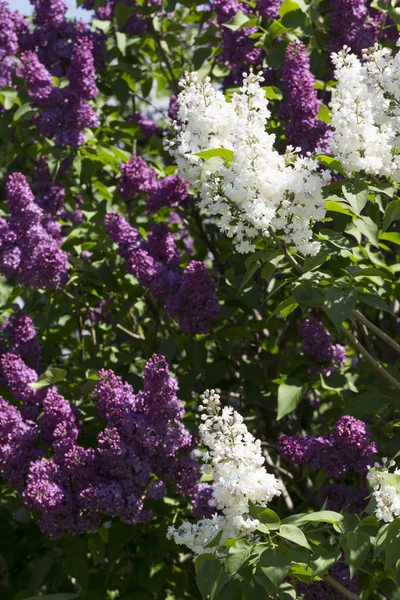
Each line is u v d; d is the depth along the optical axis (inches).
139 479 185.0
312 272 170.7
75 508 186.1
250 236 163.6
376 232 171.8
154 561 234.5
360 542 143.9
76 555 223.6
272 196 158.2
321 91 273.4
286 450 191.5
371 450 188.5
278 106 251.1
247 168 155.1
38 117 271.4
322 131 211.0
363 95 172.9
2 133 289.6
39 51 290.8
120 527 225.9
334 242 176.7
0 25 284.0
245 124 158.2
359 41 250.4
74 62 255.3
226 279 237.1
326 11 266.7
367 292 170.2
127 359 250.8
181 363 247.1
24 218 220.7
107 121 310.5
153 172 260.2
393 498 145.9
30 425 207.8
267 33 247.6
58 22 288.8
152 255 232.1
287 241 162.6
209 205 163.3
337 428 189.0
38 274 219.6
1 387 225.8
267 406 264.2
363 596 190.1
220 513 189.8
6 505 243.6
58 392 217.6
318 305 167.8
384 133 169.9
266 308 275.4
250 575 147.9
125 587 240.1
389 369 227.5
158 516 230.1
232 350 257.9
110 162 278.4
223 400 269.3
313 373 229.5
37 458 199.0
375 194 193.6
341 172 167.9
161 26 302.5
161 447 190.4
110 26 306.5
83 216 286.8
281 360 264.8
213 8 253.3
